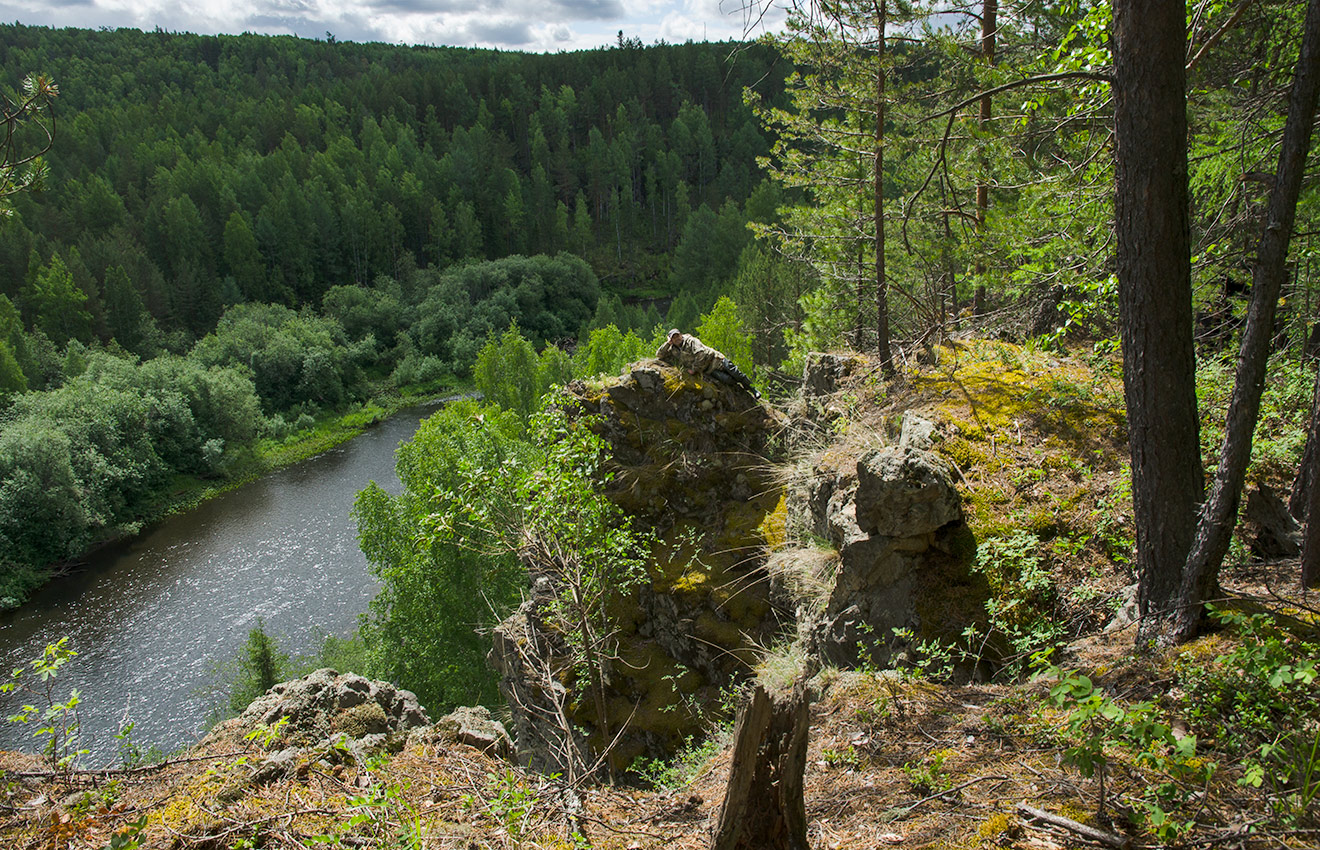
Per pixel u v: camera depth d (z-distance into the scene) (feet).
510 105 356.59
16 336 156.04
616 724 29.63
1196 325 29.37
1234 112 22.02
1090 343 33.32
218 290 220.43
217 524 114.93
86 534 107.24
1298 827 9.29
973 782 12.32
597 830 13.32
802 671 22.85
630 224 304.30
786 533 30.68
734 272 231.71
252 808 13.11
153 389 142.00
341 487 129.18
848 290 52.90
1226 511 13.56
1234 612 12.98
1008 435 24.84
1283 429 21.68
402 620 61.16
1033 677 16.08
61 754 14.25
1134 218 14.08
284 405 176.24
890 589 20.68
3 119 14.71
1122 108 13.89
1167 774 11.05
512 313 230.89
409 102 373.61
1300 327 23.62
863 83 37.09
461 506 28.12
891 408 29.84
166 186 247.50
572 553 26.32
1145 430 14.82
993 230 32.01
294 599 89.81
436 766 15.08
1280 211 12.65
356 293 222.28
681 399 36.55
